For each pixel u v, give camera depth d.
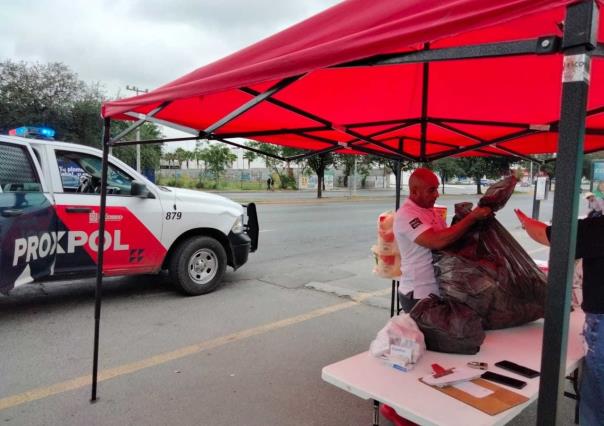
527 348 2.51
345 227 14.13
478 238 2.76
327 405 3.34
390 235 3.95
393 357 2.30
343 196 36.75
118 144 3.33
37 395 3.44
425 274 3.05
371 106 3.58
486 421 1.80
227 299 6.02
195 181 49.56
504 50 1.53
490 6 1.37
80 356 4.16
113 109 3.11
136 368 3.93
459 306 2.51
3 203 4.60
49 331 4.77
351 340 4.62
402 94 3.39
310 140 4.39
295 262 8.55
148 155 36.09
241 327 4.97
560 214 1.45
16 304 5.69
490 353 2.44
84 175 5.48
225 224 6.44
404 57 1.72
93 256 5.36
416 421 1.86
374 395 2.02
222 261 6.39
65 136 24.14
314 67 1.79
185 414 3.20
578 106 1.38
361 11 1.80
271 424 3.09
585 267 2.14
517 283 2.70
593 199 2.19
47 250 5.01
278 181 51.03
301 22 2.03
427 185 3.13
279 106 3.26
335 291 6.43
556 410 1.53
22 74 23.70
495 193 2.65
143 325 5.00
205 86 2.25
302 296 6.20
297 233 12.62
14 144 4.88
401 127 3.89
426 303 2.58
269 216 17.39
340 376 2.19
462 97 3.37
